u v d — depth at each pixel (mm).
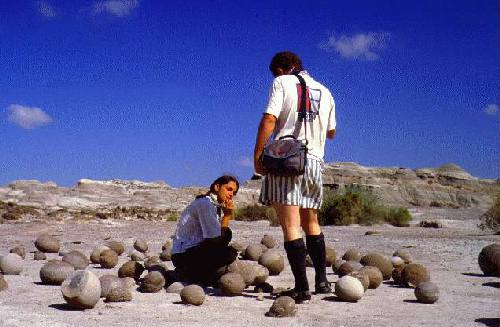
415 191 74188
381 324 4879
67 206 30859
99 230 16453
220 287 6227
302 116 5883
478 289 6789
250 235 15156
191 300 5586
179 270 6906
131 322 4785
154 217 24516
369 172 78625
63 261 7020
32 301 5613
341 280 5957
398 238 14789
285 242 5844
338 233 17266
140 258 9047
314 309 5473
